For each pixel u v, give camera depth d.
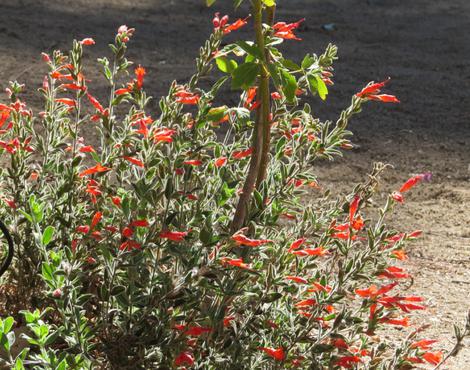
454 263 5.17
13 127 3.38
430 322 4.28
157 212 2.98
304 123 3.14
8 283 3.41
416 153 7.52
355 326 2.94
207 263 2.71
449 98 9.29
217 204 2.85
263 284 2.95
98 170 3.00
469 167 7.24
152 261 2.91
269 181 3.09
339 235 3.08
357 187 3.14
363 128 8.09
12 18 11.12
